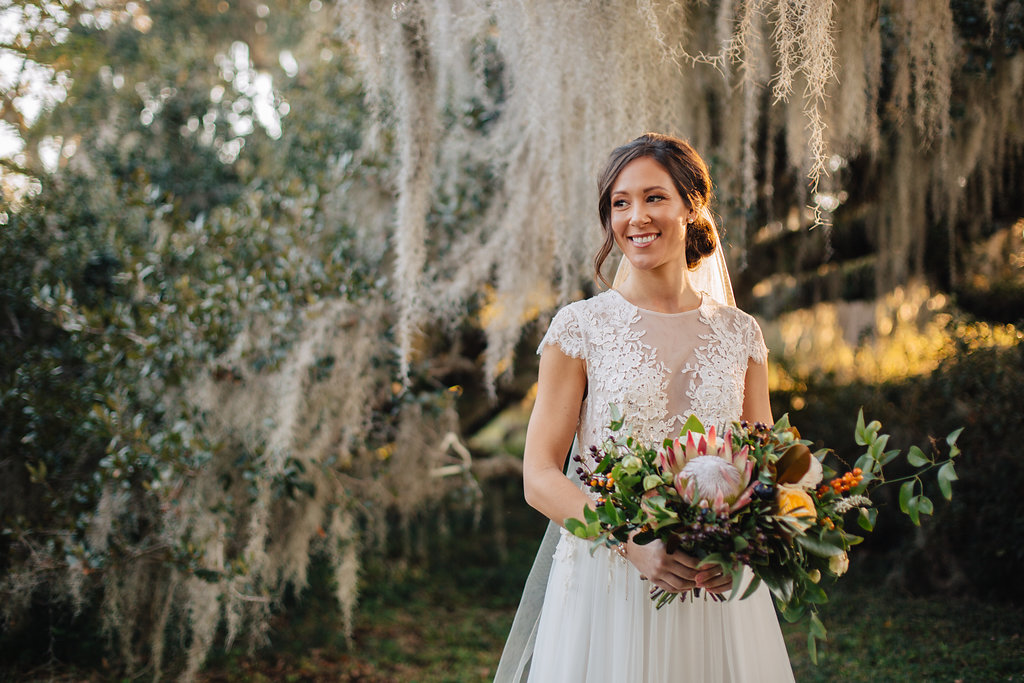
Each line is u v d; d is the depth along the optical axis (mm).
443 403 4609
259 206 4379
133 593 3711
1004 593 4227
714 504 1294
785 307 6875
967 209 4656
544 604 1765
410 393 4453
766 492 1298
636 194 1609
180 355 3818
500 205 4426
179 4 5836
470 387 6098
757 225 4938
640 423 1599
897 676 3271
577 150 3223
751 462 1339
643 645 1587
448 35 2836
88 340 4047
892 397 5453
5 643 3910
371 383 4305
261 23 6285
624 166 1638
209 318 3910
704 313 1716
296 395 3762
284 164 5492
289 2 5875
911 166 4270
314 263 4184
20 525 3586
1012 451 4242
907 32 3092
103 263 4863
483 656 4152
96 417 3504
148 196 4293
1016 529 4082
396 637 4480
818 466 1384
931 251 5141
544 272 3973
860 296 6543
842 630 4023
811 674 3455
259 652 4203
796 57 2279
